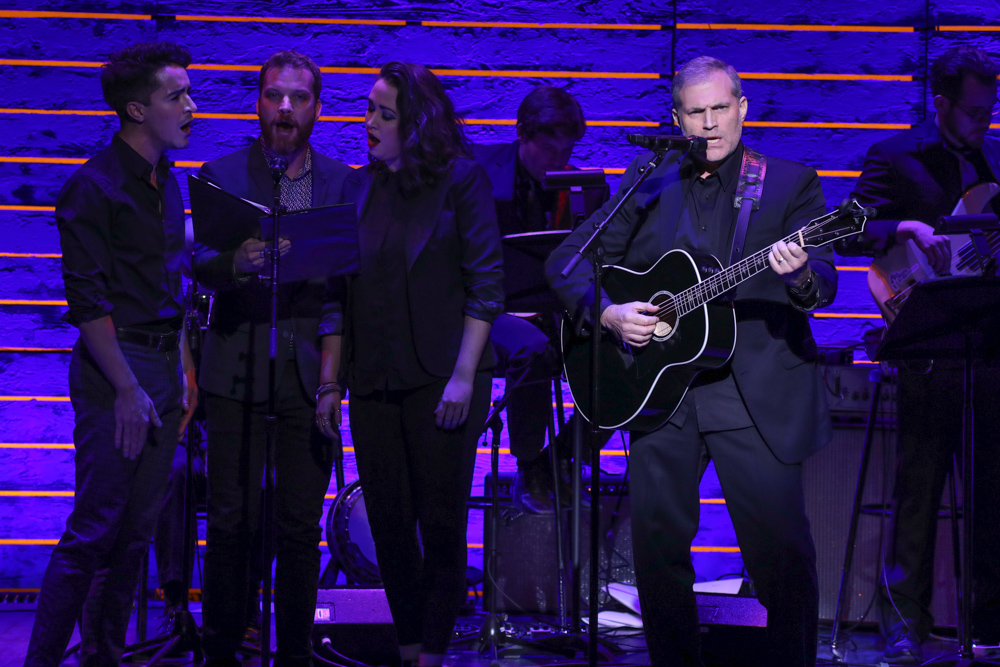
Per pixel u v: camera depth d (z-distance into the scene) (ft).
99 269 26.32
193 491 33.63
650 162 25.93
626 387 26.73
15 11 48.08
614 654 35.70
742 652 32.65
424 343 27.02
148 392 27.35
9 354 47.55
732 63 49.11
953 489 34.96
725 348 25.52
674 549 25.90
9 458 47.11
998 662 30.53
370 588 34.78
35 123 48.14
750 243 25.96
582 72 49.19
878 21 48.88
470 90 49.11
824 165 49.01
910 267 35.86
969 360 29.27
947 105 36.35
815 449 25.22
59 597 25.84
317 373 29.14
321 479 29.40
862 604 39.04
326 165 30.27
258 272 27.04
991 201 35.37
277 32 48.93
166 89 27.43
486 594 41.11
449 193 27.55
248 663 33.04
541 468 37.52
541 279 31.81
